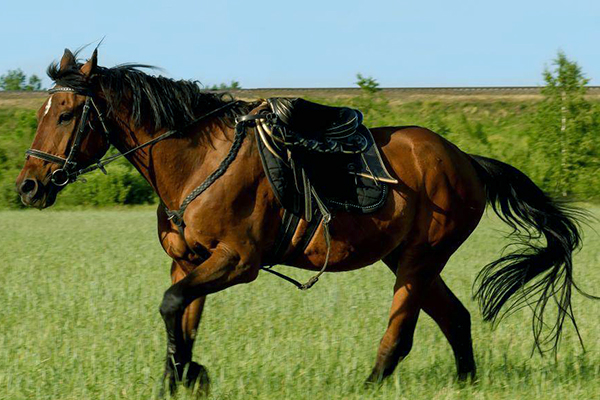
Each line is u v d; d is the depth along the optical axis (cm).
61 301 1636
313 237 1019
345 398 968
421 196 1080
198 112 996
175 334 934
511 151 5244
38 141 959
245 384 992
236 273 966
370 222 1041
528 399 989
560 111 4916
